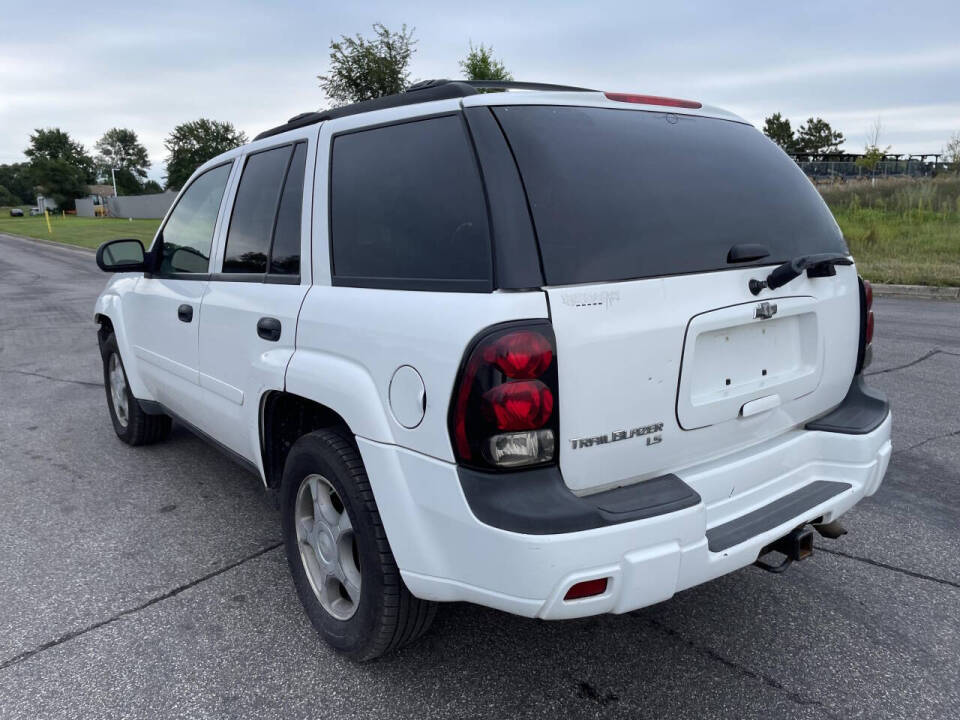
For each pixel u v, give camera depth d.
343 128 2.87
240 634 3.05
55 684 2.75
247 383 3.24
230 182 3.68
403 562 2.38
